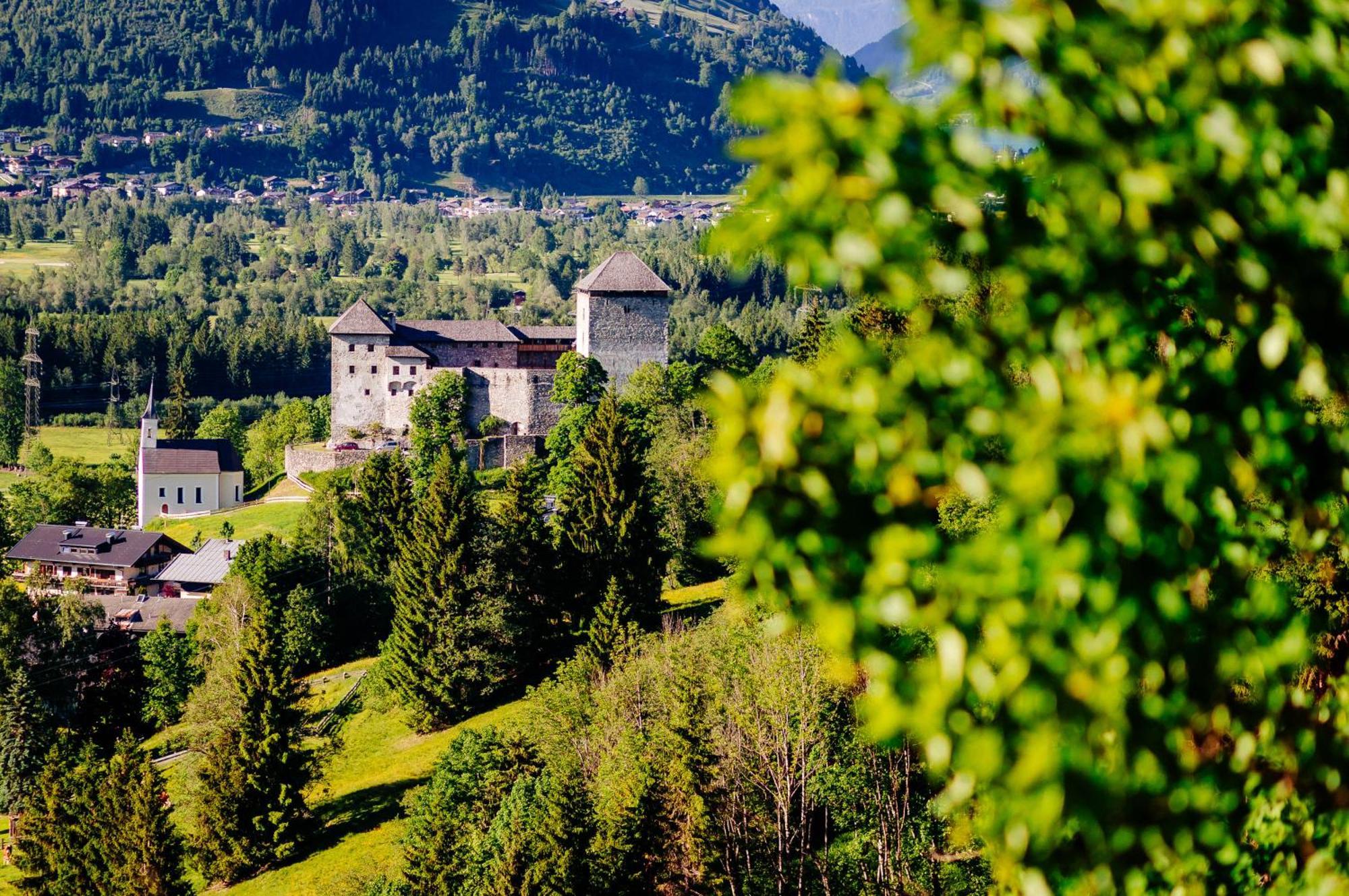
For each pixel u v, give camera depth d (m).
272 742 154.00
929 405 16.39
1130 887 18.27
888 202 16.03
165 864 140.75
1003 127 16.88
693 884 101.38
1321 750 19.84
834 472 16.31
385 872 131.12
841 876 101.25
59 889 146.00
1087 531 15.91
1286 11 18.33
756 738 105.44
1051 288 16.83
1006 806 16.86
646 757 109.31
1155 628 16.28
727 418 16.86
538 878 96.44
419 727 182.88
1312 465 18.53
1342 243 18.02
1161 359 17.75
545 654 195.50
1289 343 17.97
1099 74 17.09
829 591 16.17
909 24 17.00
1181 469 16.55
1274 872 19.78
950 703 15.94
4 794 184.62
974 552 15.95
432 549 187.00
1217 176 17.53
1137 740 16.84
